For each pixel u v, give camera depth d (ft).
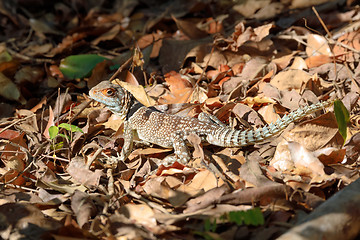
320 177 23.09
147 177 26.40
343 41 37.83
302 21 43.98
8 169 27.84
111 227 20.58
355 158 25.58
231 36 43.04
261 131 25.86
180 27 45.24
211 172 24.52
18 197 24.49
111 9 59.67
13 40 54.29
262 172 24.25
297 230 17.35
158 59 42.86
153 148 29.60
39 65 45.60
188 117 28.58
